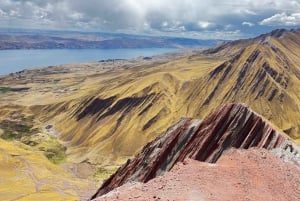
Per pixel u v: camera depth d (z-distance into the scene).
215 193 27.73
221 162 35.53
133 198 26.72
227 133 46.09
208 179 30.59
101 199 28.62
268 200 28.55
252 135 44.47
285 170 36.00
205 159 45.69
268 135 43.50
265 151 40.09
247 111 46.75
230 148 44.53
